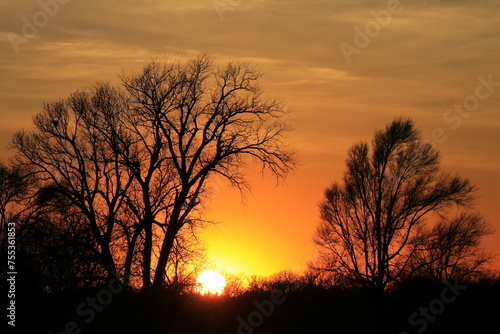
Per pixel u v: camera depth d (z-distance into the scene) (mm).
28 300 44531
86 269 47156
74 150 54312
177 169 53062
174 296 47000
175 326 44469
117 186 54062
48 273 45500
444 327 46969
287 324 46750
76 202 52188
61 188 52406
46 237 46469
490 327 46969
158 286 47781
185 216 53062
